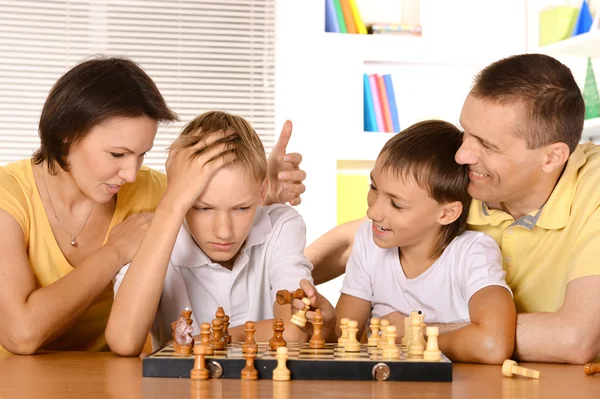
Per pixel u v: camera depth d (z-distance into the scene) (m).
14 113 4.46
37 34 4.50
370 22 4.50
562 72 1.43
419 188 1.49
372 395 0.89
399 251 1.63
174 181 1.40
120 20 4.55
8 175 1.65
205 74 4.56
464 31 4.31
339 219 4.16
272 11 4.58
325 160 4.18
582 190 1.49
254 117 4.56
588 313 1.31
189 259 1.56
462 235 1.56
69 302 1.43
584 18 3.70
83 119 1.44
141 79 1.49
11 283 1.46
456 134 1.56
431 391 0.93
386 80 4.23
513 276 1.58
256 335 1.40
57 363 1.24
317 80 4.20
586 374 1.11
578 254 1.38
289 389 0.93
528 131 1.39
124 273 1.50
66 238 1.69
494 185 1.47
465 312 1.52
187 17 4.56
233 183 1.40
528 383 1.01
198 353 1.02
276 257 1.59
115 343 1.34
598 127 3.54
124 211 1.73
